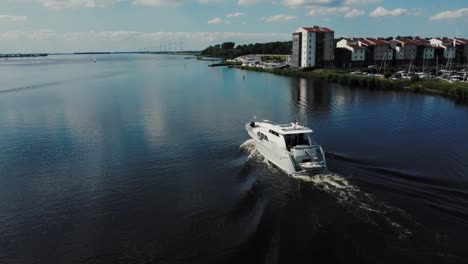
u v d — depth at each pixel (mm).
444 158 33125
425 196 24422
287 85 100000
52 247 20938
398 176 28078
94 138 42906
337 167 30234
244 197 25812
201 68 184250
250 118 53906
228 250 19781
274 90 88812
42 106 65188
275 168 31328
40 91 87188
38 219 24141
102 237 21750
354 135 42406
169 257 19516
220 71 160125
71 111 60219
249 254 19297
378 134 42938
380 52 149750
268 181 28312
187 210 24453
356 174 28531
